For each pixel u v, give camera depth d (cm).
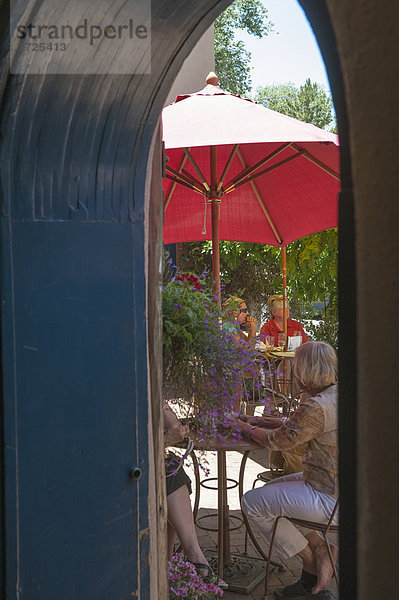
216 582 321
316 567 330
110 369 182
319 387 319
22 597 159
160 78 175
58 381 167
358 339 52
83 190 174
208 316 274
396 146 46
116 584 184
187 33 166
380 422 49
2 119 145
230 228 689
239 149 577
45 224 164
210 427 279
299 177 591
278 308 740
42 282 163
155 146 211
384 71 47
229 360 272
